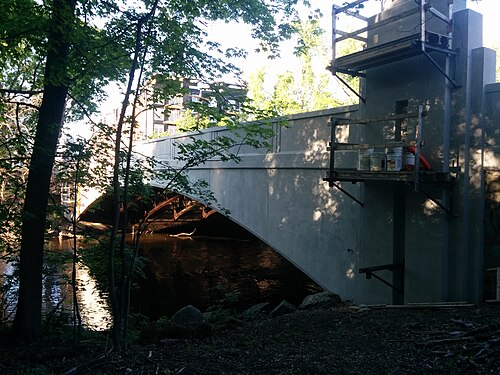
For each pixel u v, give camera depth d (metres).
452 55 7.14
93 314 10.98
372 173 6.95
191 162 6.83
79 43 6.52
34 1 6.85
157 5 6.13
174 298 14.09
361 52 7.39
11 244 7.63
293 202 9.91
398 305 7.57
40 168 6.90
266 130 7.32
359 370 4.52
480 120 7.00
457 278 7.11
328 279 9.13
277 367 4.72
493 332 5.12
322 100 20.28
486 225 7.04
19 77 8.78
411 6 7.53
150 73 6.56
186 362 4.98
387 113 7.98
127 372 4.64
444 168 7.12
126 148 6.59
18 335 6.73
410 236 7.58
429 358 4.73
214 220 26.44
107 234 7.96
